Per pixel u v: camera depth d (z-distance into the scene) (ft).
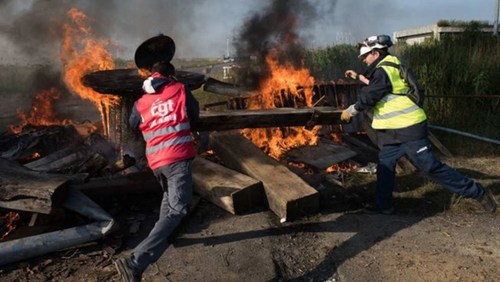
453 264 10.01
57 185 10.89
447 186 12.44
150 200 13.97
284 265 10.18
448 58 25.77
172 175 9.35
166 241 8.88
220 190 13.10
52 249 10.40
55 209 11.27
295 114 15.17
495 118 22.33
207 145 18.93
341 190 15.06
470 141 20.67
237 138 16.80
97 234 10.78
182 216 9.08
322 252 10.74
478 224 12.17
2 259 9.91
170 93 9.57
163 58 13.17
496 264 9.96
